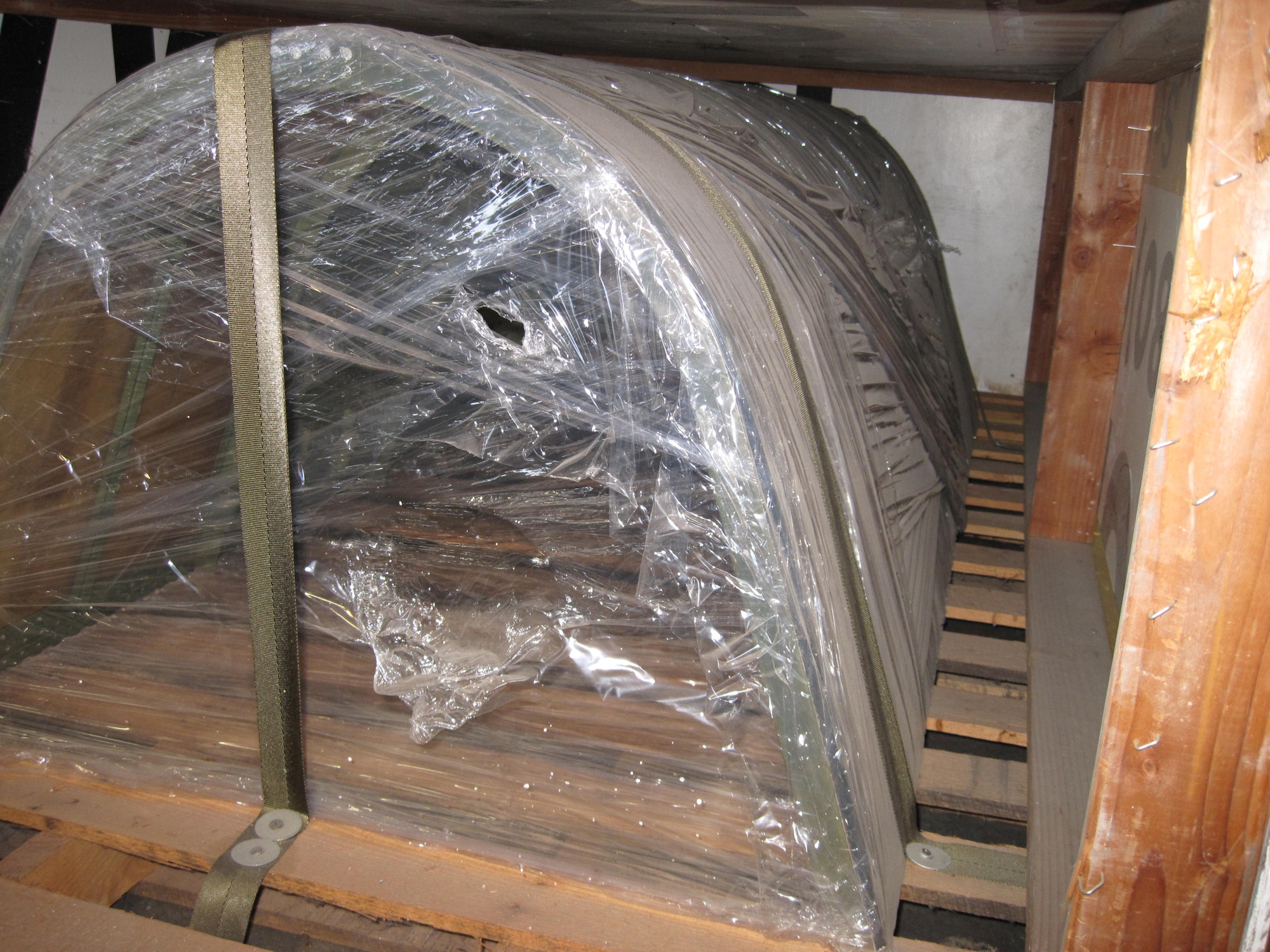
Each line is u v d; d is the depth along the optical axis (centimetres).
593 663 144
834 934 110
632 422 124
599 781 128
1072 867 123
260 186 113
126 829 124
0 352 138
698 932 111
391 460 159
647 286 105
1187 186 72
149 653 152
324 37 113
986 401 343
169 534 154
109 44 372
